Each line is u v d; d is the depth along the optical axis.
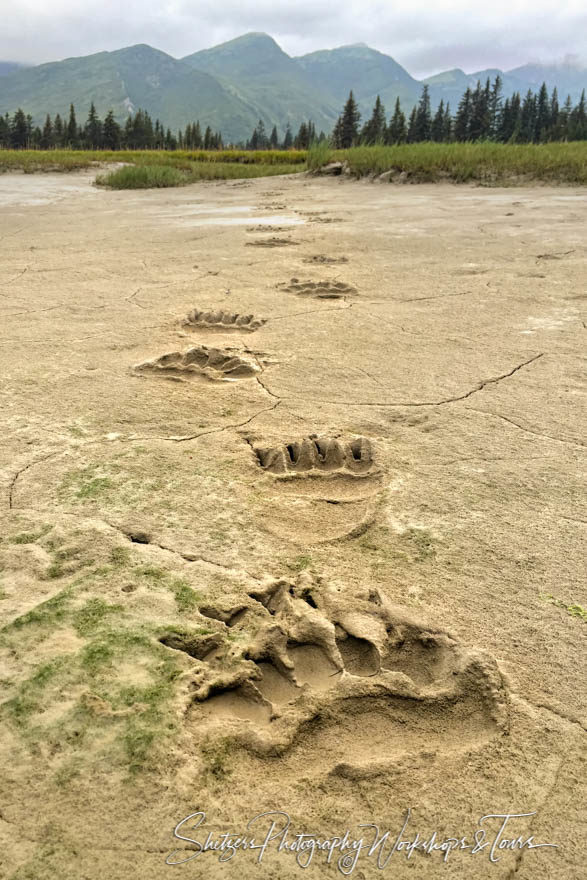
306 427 2.53
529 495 2.07
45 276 5.12
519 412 2.66
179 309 4.13
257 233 7.20
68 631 1.47
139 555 1.75
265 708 1.35
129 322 3.84
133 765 1.18
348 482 2.16
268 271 5.23
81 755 1.20
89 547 1.77
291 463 2.27
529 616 1.57
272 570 1.72
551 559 1.77
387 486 2.13
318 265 5.46
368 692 1.36
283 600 1.61
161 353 3.32
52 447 2.32
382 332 3.71
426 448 2.38
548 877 1.04
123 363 3.18
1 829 1.07
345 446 2.34
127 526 1.87
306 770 1.21
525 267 5.29
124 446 2.34
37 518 1.90
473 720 1.32
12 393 2.79
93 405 2.69
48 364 3.14
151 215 9.11
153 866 1.03
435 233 7.00
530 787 1.17
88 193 12.91
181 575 1.67
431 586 1.67
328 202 10.28
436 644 1.49
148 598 1.58
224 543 1.82
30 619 1.51
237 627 1.52
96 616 1.52
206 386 2.93
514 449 2.36
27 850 1.04
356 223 7.86
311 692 1.37
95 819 1.09
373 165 13.22
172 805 1.12
